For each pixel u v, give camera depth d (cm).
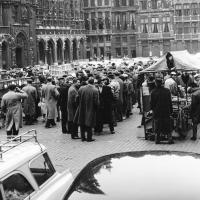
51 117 2431
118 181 576
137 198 538
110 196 547
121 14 10081
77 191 573
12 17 7494
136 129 2255
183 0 9775
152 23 10038
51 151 1802
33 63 8025
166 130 1828
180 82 2570
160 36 9988
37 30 8250
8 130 1853
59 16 9000
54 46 8731
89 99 1936
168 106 1806
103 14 10119
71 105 2100
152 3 9975
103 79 2288
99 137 2080
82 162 1588
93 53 10238
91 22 10169
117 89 2442
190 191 546
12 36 7431
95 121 1981
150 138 1945
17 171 732
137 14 10062
